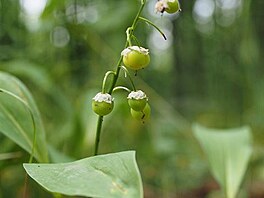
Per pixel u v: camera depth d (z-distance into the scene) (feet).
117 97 1.04
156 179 1.36
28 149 0.58
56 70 1.07
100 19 1.12
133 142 1.30
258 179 1.47
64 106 0.98
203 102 1.96
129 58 0.45
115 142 1.22
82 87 1.12
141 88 1.31
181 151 1.47
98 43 1.15
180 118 1.62
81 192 0.36
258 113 1.66
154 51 1.71
